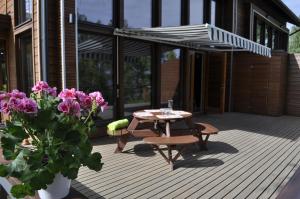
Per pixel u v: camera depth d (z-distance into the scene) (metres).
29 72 6.68
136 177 3.98
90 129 2.19
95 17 6.29
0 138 1.85
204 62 9.82
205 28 5.46
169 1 8.10
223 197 3.39
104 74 6.51
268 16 12.60
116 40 6.62
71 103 1.97
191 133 5.31
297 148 5.60
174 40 7.43
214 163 4.61
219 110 10.27
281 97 9.88
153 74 7.71
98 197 3.33
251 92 10.21
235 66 10.50
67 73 5.63
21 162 1.82
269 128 7.61
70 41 5.66
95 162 2.06
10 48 7.46
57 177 2.01
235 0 9.99
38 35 5.56
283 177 4.04
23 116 1.85
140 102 7.43
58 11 5.58
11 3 7.17
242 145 5.77
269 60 9.72
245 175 4.11
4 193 2.28
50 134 1.88
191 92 9.17
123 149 5.30
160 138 4.51
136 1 7.21
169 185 3.72
